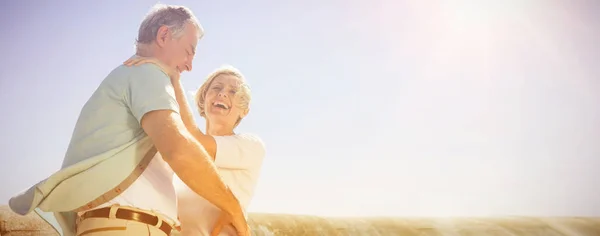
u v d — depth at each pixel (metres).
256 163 1.37
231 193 0.98
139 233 0.91
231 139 1.31
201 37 1.17
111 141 0.95
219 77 1.50
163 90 0.95
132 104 0.95
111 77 1.00
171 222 0.98
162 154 0.90
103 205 0.91
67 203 0.92
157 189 0.97
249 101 1.50
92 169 0.92
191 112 1.22
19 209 0.96
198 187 0.92
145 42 1.09
